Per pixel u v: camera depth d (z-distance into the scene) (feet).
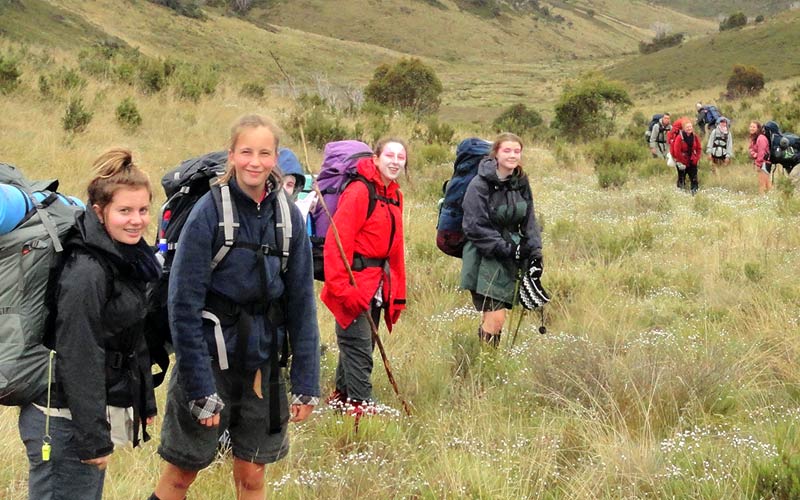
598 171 66.39
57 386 10.52
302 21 551.18
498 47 582.76
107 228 10.59
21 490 13.93
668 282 30.42
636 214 47.98
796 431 15.72
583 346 20.53
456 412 18.12
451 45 565.94
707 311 25.93
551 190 59.16
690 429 17.37
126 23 316.81
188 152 56.95
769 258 31.81
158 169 48.93
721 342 21.97
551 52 617.21
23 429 10.85
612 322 24.45
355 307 16.99
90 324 10.34
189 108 73.72
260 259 11.29
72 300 10.25
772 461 14.02
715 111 87.61
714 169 67.97
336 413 17.74
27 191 10.64
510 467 14.75
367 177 17.46
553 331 24.50
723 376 19.19
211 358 11.46
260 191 11.39
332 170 18.22
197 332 11.12
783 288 27.25
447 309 26.40
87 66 81.56
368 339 17.74
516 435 16.35
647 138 78.48
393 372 20.52
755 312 24.94
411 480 14.84
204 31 349.41
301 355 11.94
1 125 49.62
